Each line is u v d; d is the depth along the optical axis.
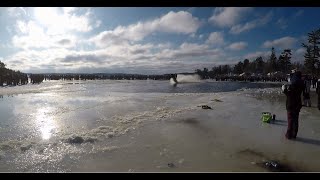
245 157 6.84
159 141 8.20
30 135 8.91
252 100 19.27
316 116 12.47
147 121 11.21
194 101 18.84
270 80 67.38
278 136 8.84
